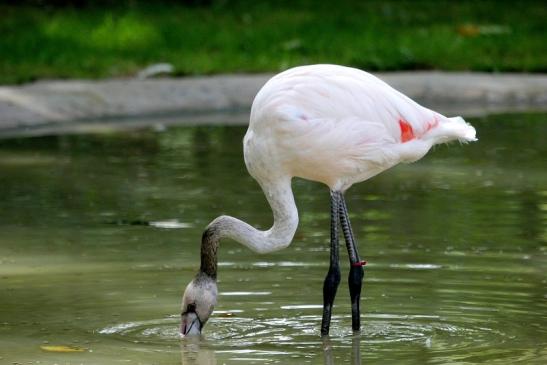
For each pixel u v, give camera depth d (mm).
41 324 9203
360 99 9250
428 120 9500
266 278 10523
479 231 11898
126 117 19406
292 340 8930
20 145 16828
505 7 30562
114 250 11352
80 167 15281
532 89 21219
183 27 26828
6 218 12641
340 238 11820
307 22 27938
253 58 23656
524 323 9156
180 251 11297
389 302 9758
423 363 8258
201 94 20359
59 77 21250
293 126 9133
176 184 14266
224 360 8414
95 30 25781
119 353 8539
